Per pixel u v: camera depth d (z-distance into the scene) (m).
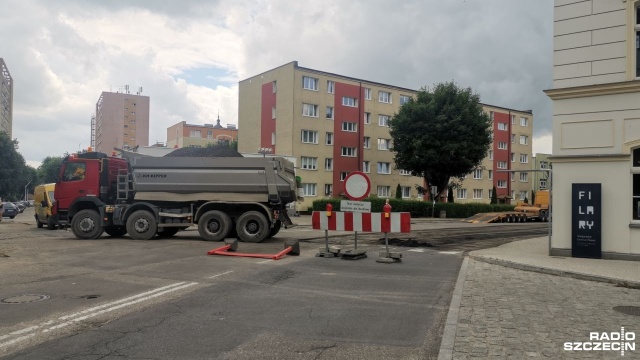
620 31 11.75
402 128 43.62
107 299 7.19
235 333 5.55
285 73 45.84
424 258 12.52
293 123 44.81
